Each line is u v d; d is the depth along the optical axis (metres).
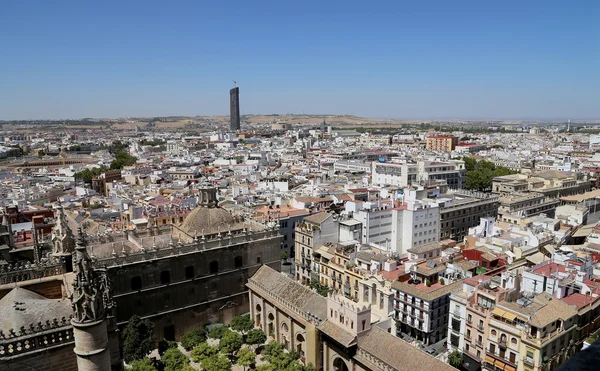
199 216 120.19
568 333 87.94
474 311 95.75
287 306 103.25
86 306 36.75
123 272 101.88
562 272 104.50
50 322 40.84
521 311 87.44
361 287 122.12
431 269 114.75
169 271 108.44
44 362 39.06
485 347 93.31
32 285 49.53
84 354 37.22
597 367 13.96
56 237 56.78
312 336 93.81
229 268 118.00
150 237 117.50
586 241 146.25
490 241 139.38
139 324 97.81
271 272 115.81
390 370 77.62
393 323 109.56
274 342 95.38
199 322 114.81
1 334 37.56
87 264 37.28
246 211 171.38
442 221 177.00
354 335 84.38
